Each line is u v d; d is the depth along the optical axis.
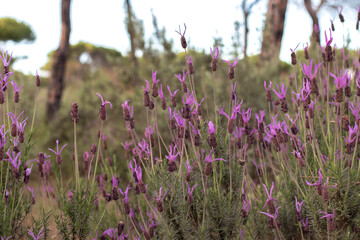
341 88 1.72
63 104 6.49
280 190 2.15
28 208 2.05
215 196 1.89
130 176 2.38
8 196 1.93
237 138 2.11
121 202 2.32
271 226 1.91
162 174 1.90
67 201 2.14
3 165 1.98
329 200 1.84
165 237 1.85
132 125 1.97
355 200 1.79
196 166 2.02
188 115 1.79
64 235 2.03
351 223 1.86
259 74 4.98
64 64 8.95
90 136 5.39
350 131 1.73
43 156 2.12
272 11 7.02
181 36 1.94
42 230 2.01
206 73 4.66
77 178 2.04
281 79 4.09
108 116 5.30
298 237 2.15
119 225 1.95
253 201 2.33
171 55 5.49
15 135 1.87
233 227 1.95
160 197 1.72
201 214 1.94
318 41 2.58
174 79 4.75
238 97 4.36
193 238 1.84
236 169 2.07
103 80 5.83
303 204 2.05
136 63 5.87
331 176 1.82
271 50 5.96
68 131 5.70
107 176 2.53
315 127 2.37
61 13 8.88
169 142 3.77
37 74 2.04
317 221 1.87
